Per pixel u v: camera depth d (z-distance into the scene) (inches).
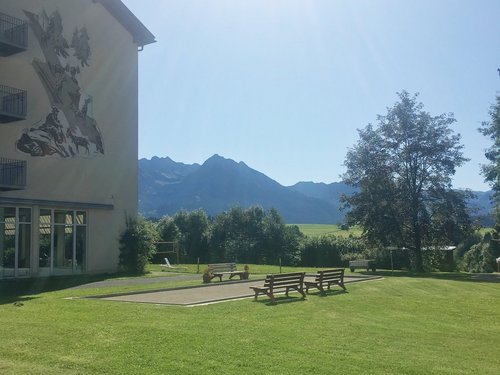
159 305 583.2
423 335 464.4
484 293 879.1
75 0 1160.8
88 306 565.3
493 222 2158.0
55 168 1083.3
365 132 1830.7
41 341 374.9
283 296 705.6
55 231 1084.5
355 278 1096.2
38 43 1066.1
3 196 965.2
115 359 328.2
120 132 1267.2
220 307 579.5
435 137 1749.5
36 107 1050.1
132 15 1293.1
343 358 349.7
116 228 1235.9
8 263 979.9
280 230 2438.5
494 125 1601.9
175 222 2353.6
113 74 1255.5
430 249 1803.6
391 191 1761.8
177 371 305.4
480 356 392.8
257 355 345.7
